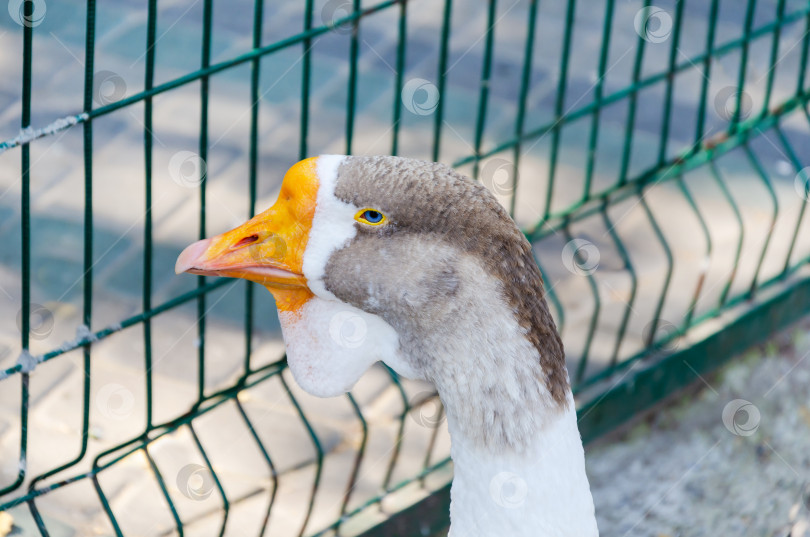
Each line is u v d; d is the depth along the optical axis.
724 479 1.39
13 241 1.57
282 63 1.95
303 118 1.12
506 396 0.94
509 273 0.93
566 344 1.45
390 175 0.93
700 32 2.06
